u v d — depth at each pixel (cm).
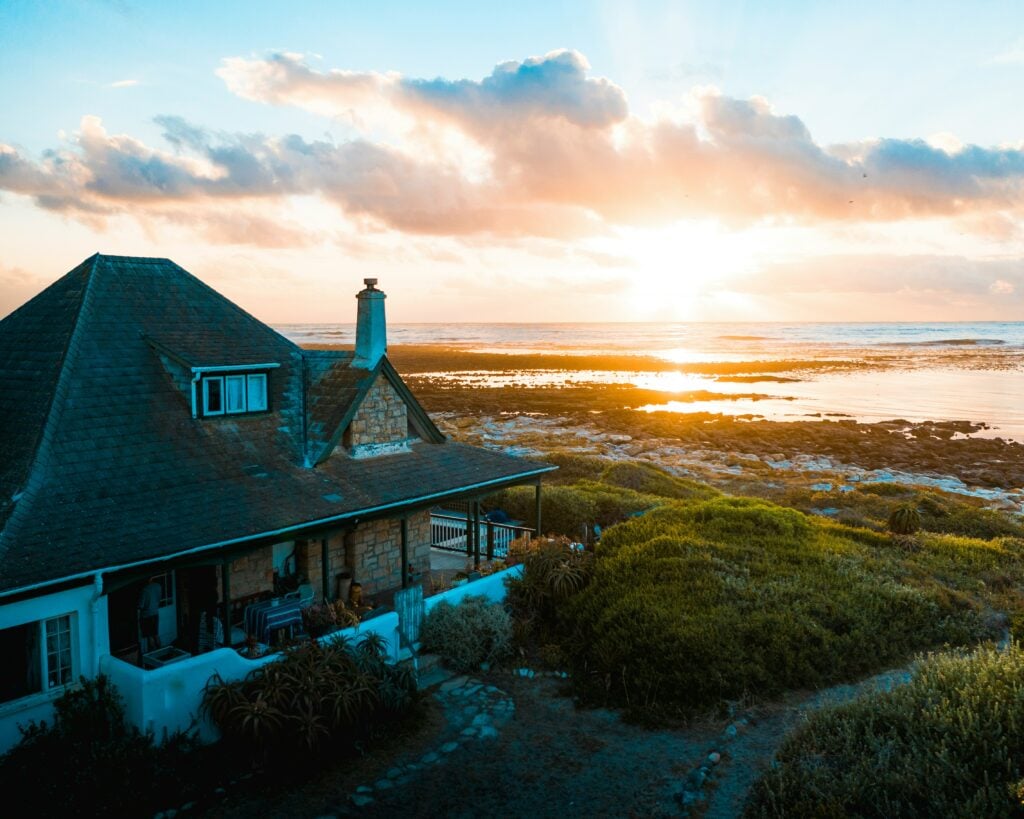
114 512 1283
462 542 2316
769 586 1620
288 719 1138
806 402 7969
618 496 2828
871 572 1822
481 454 2050
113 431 1431
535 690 1415
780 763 1023
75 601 1159
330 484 1641
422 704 1354
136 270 1741
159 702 1142
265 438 1684
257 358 1727
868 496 3250
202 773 1105
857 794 913
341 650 1308
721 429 6169
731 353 16425
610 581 1700
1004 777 898
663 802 1029
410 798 1062
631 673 1373
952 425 6344
